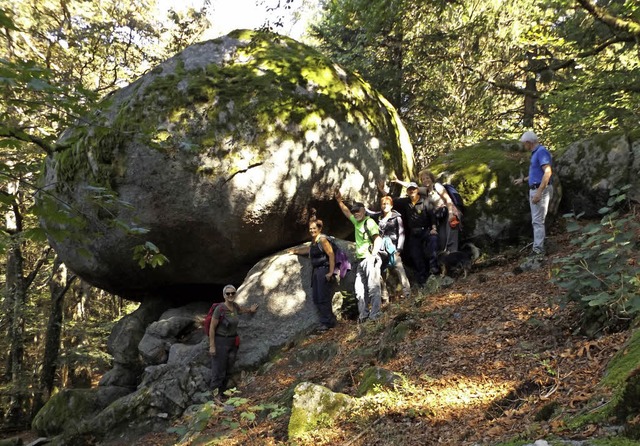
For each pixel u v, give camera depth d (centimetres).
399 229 826
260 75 886
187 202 840
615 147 864
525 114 1684
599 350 431
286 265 842
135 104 852
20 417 1515
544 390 407
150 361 868
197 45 929
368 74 1552
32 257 2027
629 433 274
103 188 356
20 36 1256
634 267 459
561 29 1198
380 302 776
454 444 373
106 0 1480
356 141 913
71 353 1538
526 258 783
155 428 740
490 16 1353
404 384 493
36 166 403
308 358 729
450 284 780
